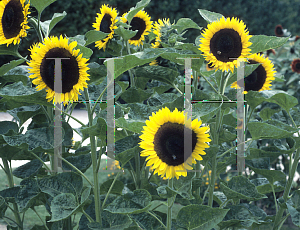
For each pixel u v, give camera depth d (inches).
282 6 346.3
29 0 55.6
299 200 65.4
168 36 68.8
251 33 327.6
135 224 57.0
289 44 172.4
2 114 214.7
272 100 63.3
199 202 64.7
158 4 266.1
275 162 136.9
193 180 61.8
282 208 67.7
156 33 71.9
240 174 68.0
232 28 55.9
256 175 132.8
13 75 65.9
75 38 58.4
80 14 245.0
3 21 55.6
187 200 56.6
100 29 68.8
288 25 344.8
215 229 67.7
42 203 73.4
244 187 61.2
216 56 56.8
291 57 167.0
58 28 240.2
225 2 312.7
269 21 337.7
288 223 121.6
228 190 58.5
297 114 71.8
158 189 55.0
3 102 64.1
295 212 60.7
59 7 239.1
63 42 51.2
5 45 57.4
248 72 62.9
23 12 54.0
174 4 269.1
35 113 69.3
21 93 63.2
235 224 60.7
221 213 50.1
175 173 48.4
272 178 67.7
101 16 68.4
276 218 68.4
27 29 58.8
